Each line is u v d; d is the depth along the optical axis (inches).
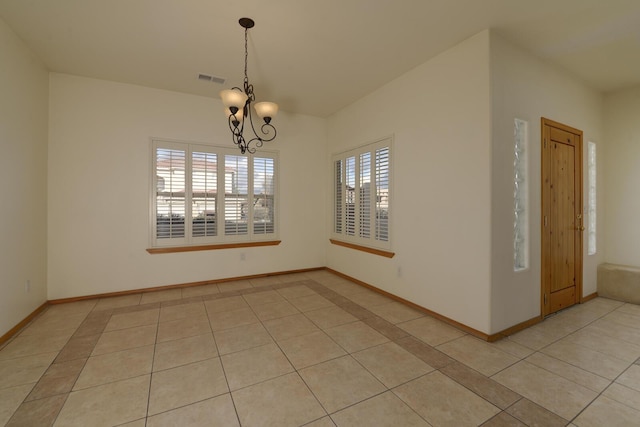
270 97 157.9
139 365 80.2
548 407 64.0
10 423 58.6
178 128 151.3
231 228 166.7
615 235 144.8
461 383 72.5
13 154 99.2
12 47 97.5
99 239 136.2
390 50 109.3
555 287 119.3
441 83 111.0
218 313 118.6
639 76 127.6
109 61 119.0
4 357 84.0
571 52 108.0
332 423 59.3
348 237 171.9
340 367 79.6
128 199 141.4
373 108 149.0
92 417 60.5
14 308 99.7
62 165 129.1
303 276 179.9
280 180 181.0
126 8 86.0
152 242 147.1
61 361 81.9
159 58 116.3
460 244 104.0
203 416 61.1
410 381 73.3
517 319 103.0
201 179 157.6
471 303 100.1
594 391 69.6
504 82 98.2
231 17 90.1
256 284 161.0
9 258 97.0
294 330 103.0
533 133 108.4
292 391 69.4
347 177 173.0
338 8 85.4
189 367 79.4
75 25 94.5
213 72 128.4
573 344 93.0
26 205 108.3
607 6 82.7
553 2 81.4
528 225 106.4
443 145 110.3
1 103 92.5
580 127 131.0
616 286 136.1
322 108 176.7
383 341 94.7
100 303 129.5
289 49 109.0
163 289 149.3
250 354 86.4
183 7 85.4
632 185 139.1
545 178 113.7
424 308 119.4
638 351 88.4
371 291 149.4
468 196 101.0
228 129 163.6
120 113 139.3
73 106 130.9
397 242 133.6
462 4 82.9
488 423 59.3
